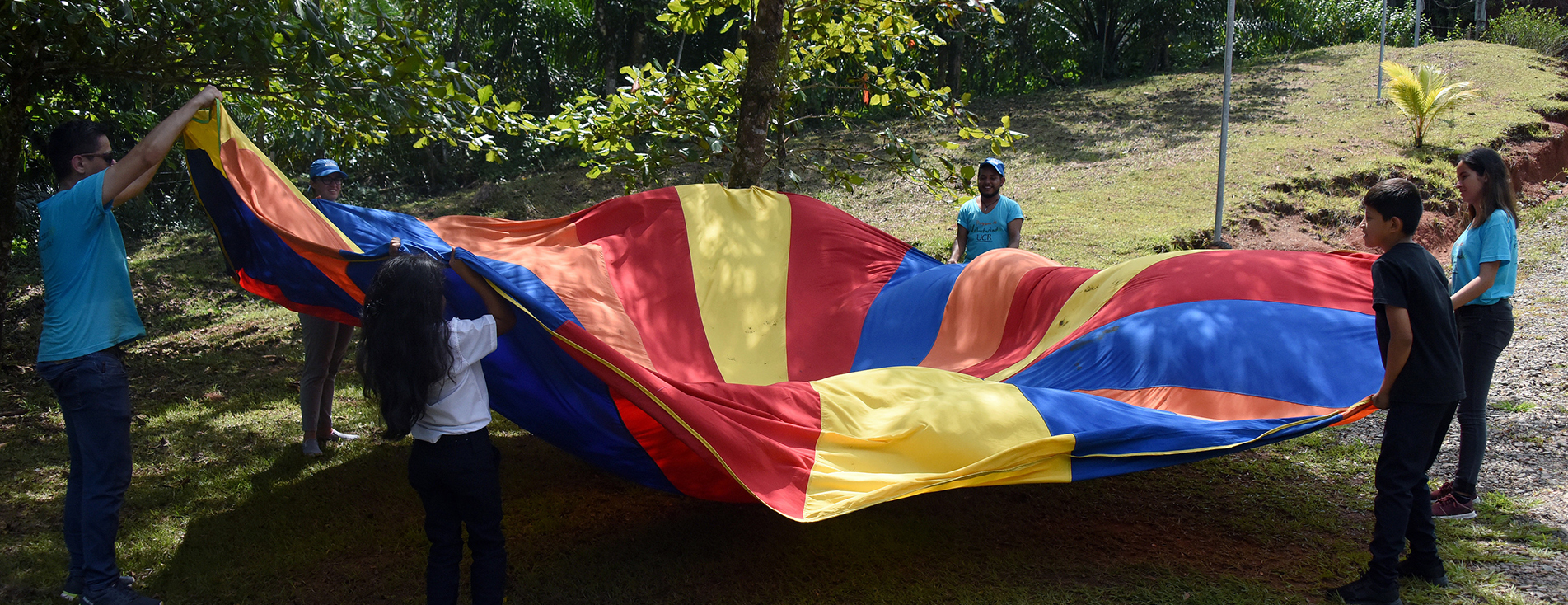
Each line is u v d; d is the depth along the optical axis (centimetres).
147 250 1432
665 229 516
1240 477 450
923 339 504
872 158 660
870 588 346
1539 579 331
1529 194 1178
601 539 396
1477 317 380
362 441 527
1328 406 348
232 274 453
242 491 454
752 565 366
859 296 527
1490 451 462
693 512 421
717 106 697
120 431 329
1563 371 571
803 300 518
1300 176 1130
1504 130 1296
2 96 742
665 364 459
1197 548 373
